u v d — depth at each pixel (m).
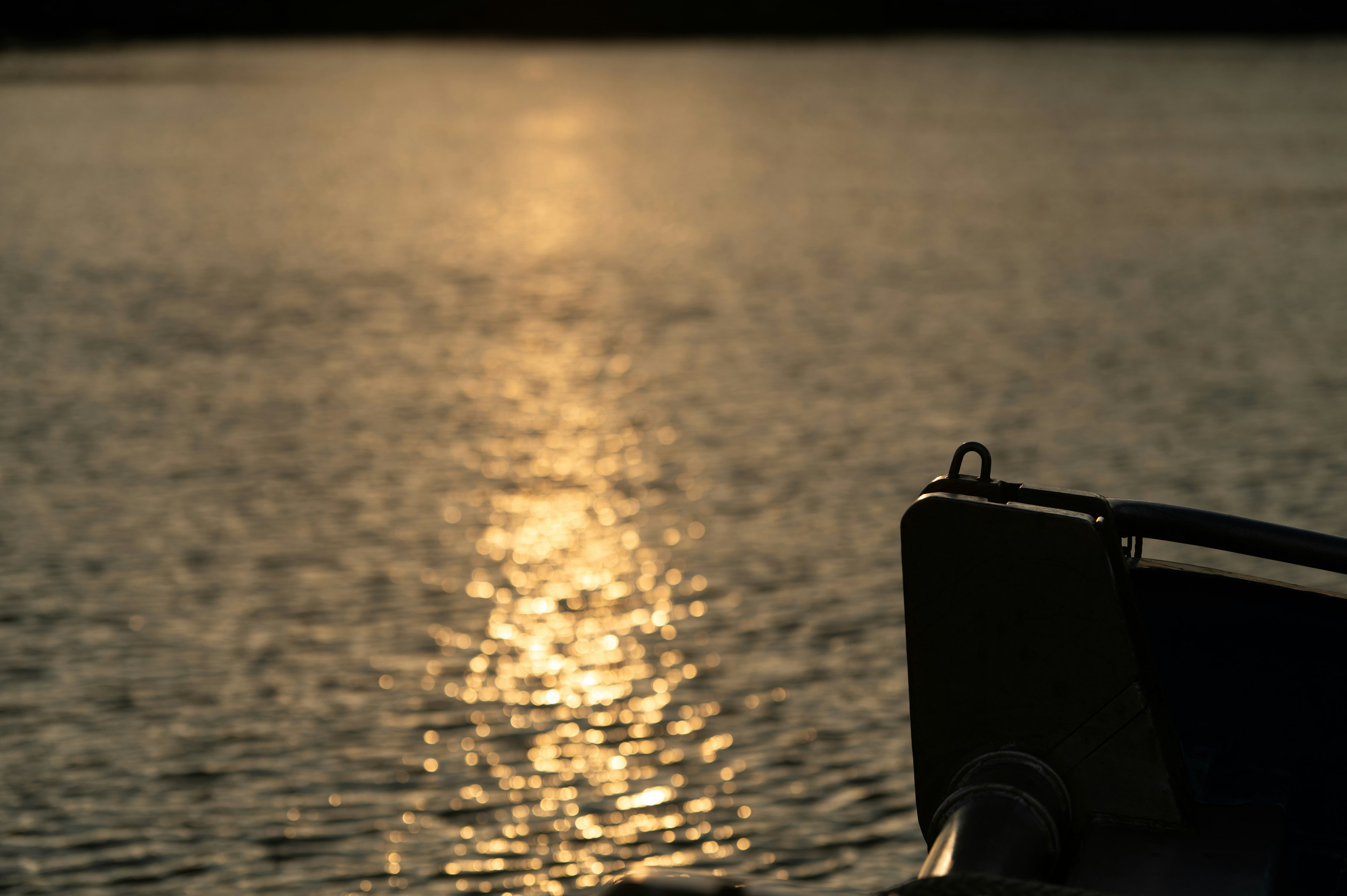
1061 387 18.19
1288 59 99.31
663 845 7.76
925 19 139.12
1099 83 81.00
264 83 88.44
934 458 15.12
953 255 29.72
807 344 21.16
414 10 146.50
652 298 25.34
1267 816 2.78
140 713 9.39
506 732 9.17
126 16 137.88
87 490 14.27
